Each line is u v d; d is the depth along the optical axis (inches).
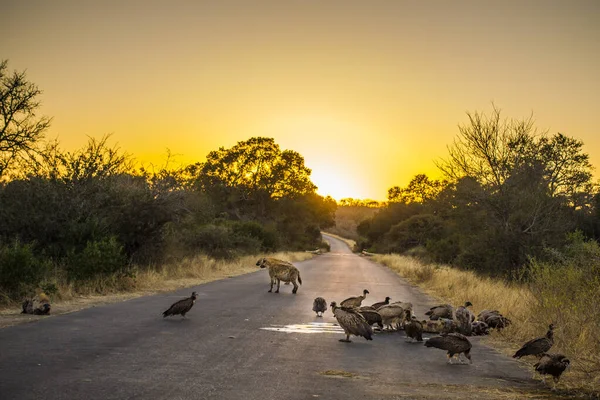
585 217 1147.3
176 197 930.7
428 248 1525.6
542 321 465.4
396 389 301.1
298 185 3016.7
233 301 660.1
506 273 971.9
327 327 502.9
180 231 1380.4
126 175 917.2
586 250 669.9
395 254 2311.8
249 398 270.8
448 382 322.7
